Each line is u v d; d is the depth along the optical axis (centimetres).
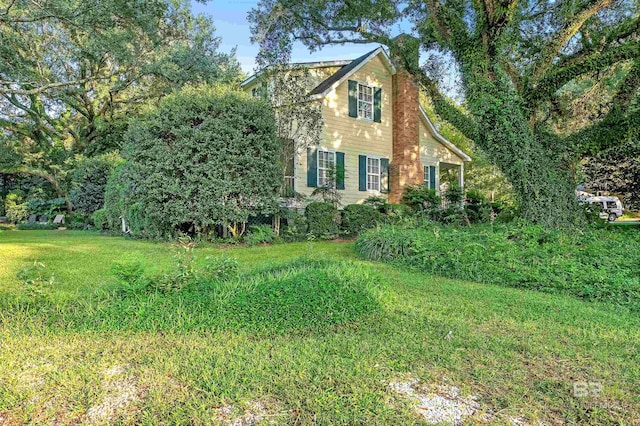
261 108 1099
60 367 265
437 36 1036
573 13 881
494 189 2247
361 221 1268
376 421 207
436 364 280
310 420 207
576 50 1108
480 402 231
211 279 458
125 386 242
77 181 2039
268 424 203
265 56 1206
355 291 430
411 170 1599
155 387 239
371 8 1145
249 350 298
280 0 1158
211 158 1029
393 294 468
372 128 1584
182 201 1030
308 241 1009
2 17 1102
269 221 1261
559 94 1197
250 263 689
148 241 1121
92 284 507
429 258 680
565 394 242
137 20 1067
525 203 938
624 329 373
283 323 359
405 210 1369
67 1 1050
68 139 2397
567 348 318
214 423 204
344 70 1616
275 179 1111
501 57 938
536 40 1066
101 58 1838
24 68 1449
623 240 795
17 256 786
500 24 875
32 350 292
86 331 333
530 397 237
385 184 1616
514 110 914
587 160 1216
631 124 886
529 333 353
